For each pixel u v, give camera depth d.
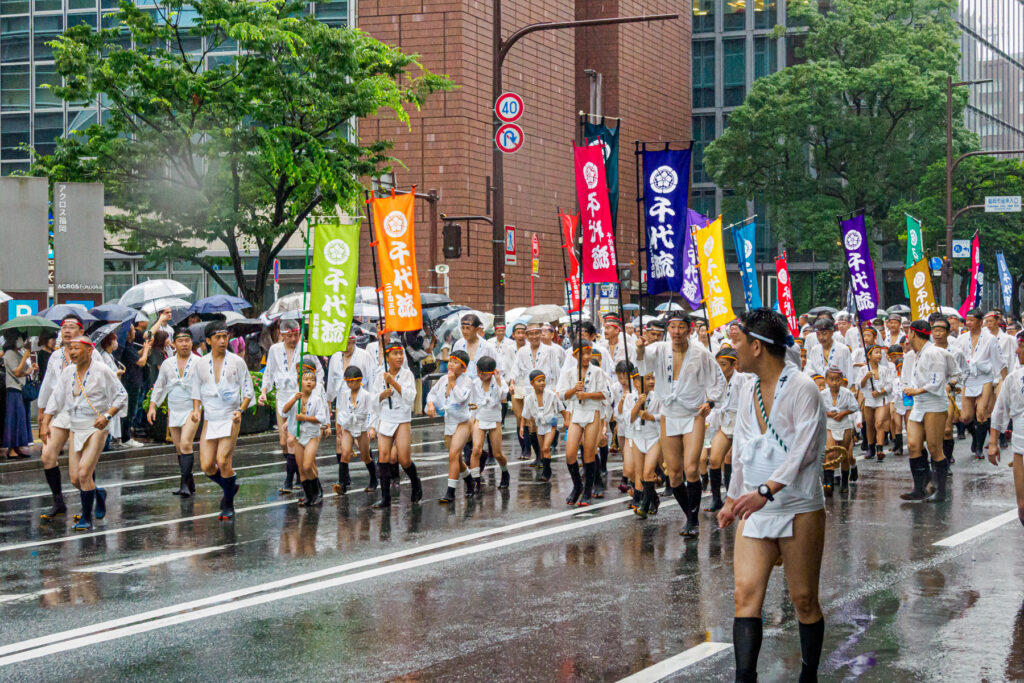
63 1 45.47
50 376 12.25
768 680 6.46
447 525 11.88
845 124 52.72
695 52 70.31
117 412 12.05
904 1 54.47
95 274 22.34
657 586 8.91
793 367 5.84
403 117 31.23
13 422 17.89
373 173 31.17
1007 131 80.56
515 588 8.86
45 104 45.97
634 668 6.69
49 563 10.05
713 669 6.66
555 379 16.34
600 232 14.12
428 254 45.91
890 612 8.04
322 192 29.78
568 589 8.82
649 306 58.31
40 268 22.06
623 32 58.66
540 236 51.41
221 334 12.27
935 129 53.06
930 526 11.62
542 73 51.69
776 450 5.80
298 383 14.50
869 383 17.48
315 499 13.39
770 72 69.00
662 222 13.77
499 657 6.95
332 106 28.69
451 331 29.38
